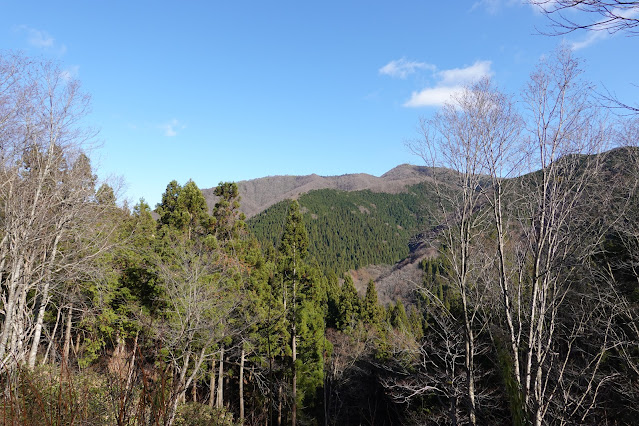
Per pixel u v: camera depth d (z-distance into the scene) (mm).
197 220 23328
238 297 15562
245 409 22391
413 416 15656
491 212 10734
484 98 10516
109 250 16062
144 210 23828
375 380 25797
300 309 22422
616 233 11164
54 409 3201
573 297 11664
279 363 22500
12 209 11633
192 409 11172
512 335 9234
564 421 9258
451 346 11734
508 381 8844
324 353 28281
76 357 4305
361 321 32781
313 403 23641
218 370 20031
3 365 3311
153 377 3576
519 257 10047
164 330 11750
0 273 11352
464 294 10797
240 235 23344
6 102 12344
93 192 14609
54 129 13383
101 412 3293
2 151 12531
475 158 10695
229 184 24359
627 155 9523
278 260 21641
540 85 9547
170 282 14461
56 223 13148
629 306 10219
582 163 9461
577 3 2701
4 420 2951
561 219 9258
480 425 12180
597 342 10453
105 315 14812
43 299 13117
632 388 9742
